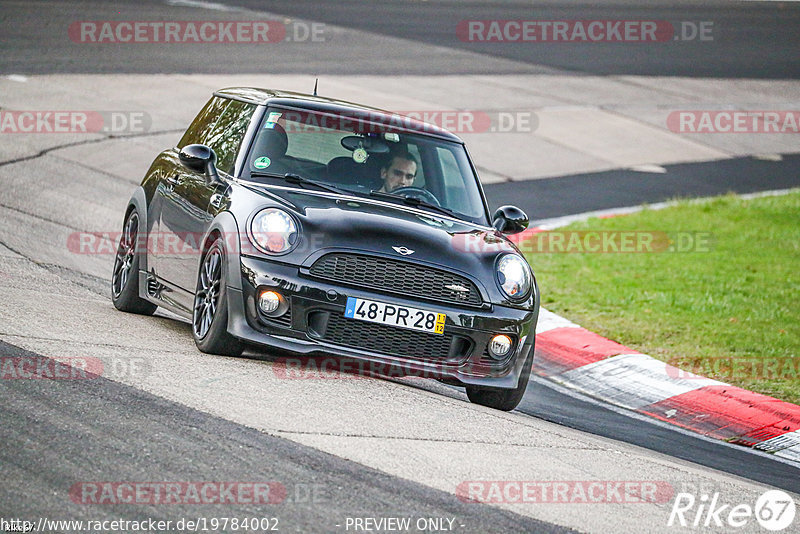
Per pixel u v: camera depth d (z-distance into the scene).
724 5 149.75
